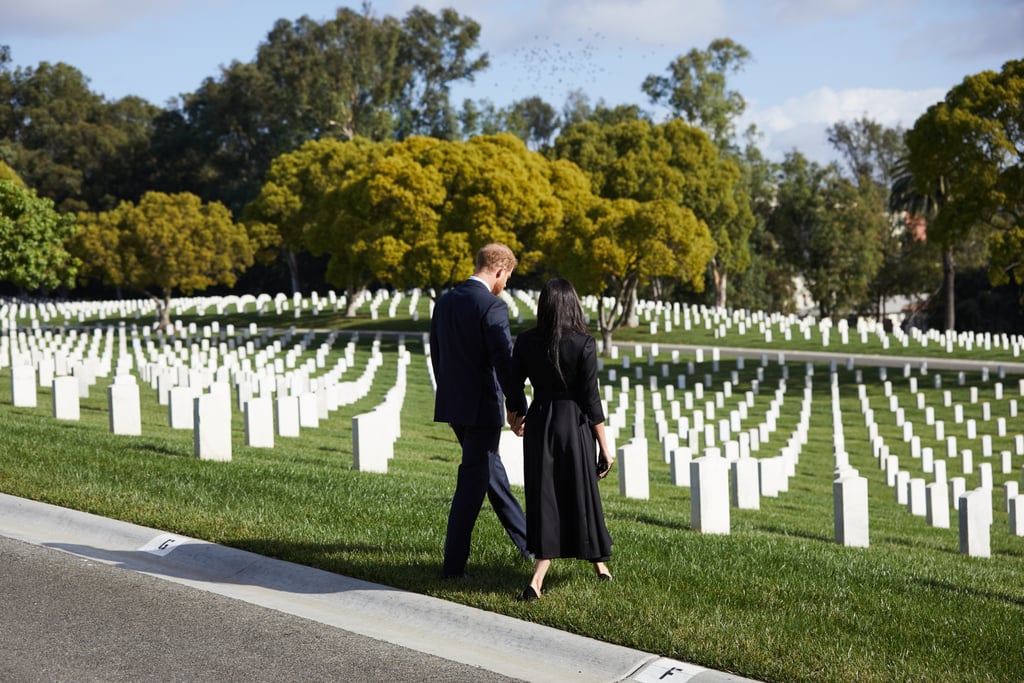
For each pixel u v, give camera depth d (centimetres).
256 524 791
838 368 4178
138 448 1202
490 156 4978
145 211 5403
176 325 5609
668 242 4494
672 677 509
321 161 6562
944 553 1086
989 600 700
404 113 8306
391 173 4803
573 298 628
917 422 3064
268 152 8769
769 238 8025
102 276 5638
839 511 1038
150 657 527
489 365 651
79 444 1179
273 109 8550
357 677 506
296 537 753
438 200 4806
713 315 6106
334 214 5722
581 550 618
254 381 2455
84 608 606
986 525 1123
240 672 509
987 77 4097
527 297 6456
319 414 2161
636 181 5759
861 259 7556
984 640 573
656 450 2248
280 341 4706
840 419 2781
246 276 9038
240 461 1168
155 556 734
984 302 6919
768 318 5916
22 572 679
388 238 4744
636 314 5988
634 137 5950
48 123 9606
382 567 678
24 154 9106
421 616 601
